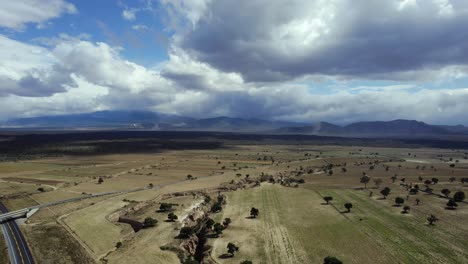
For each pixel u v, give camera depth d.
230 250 119.38
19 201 182.38
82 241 126.56
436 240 129.38
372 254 118.06
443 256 115.62
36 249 115.56
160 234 136.50
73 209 166.88
